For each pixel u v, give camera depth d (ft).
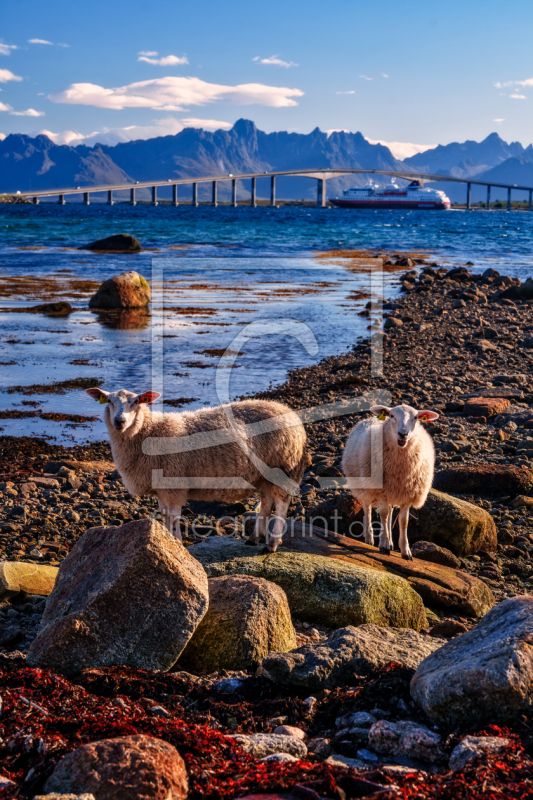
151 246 192.95
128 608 15.81
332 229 287.89
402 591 20.11
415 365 60.90
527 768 10.70
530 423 39.96
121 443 24.25
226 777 10.72
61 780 10.16
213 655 16.55
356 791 10.38
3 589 20.21
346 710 13.96
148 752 10.51
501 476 30.40
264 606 17.33
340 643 16.08
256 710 14.14
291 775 10.58
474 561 25.39
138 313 95.14
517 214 622.13
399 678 14.38
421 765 11.91
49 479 34.42
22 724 12.21
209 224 312.50
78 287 116.67
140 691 14.35
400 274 134.10
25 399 52.24
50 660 15.29
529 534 27.22
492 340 70.38
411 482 23.61
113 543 17.26
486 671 12.41
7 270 136.67
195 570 16.98
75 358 66.49
